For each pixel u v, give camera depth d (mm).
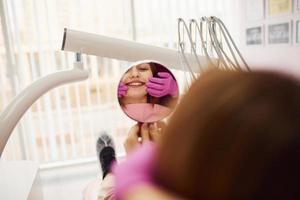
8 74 1916
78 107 2066
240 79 223
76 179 1959
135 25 2090
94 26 2014
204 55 590
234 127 205
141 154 264
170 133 227
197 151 210
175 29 2139
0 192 868
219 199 201
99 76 2045
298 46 1489
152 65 548
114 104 2068
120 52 653
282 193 197
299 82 217
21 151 2014
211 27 600
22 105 621
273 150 199
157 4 2102
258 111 206
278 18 1654
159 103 526
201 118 214
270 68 233
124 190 239
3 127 600
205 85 229
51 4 1921
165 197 215
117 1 2035
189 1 2137
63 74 662
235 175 200
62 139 2096
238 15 2127
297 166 197
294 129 201
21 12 1888
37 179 1051
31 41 1930
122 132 2004
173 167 219
